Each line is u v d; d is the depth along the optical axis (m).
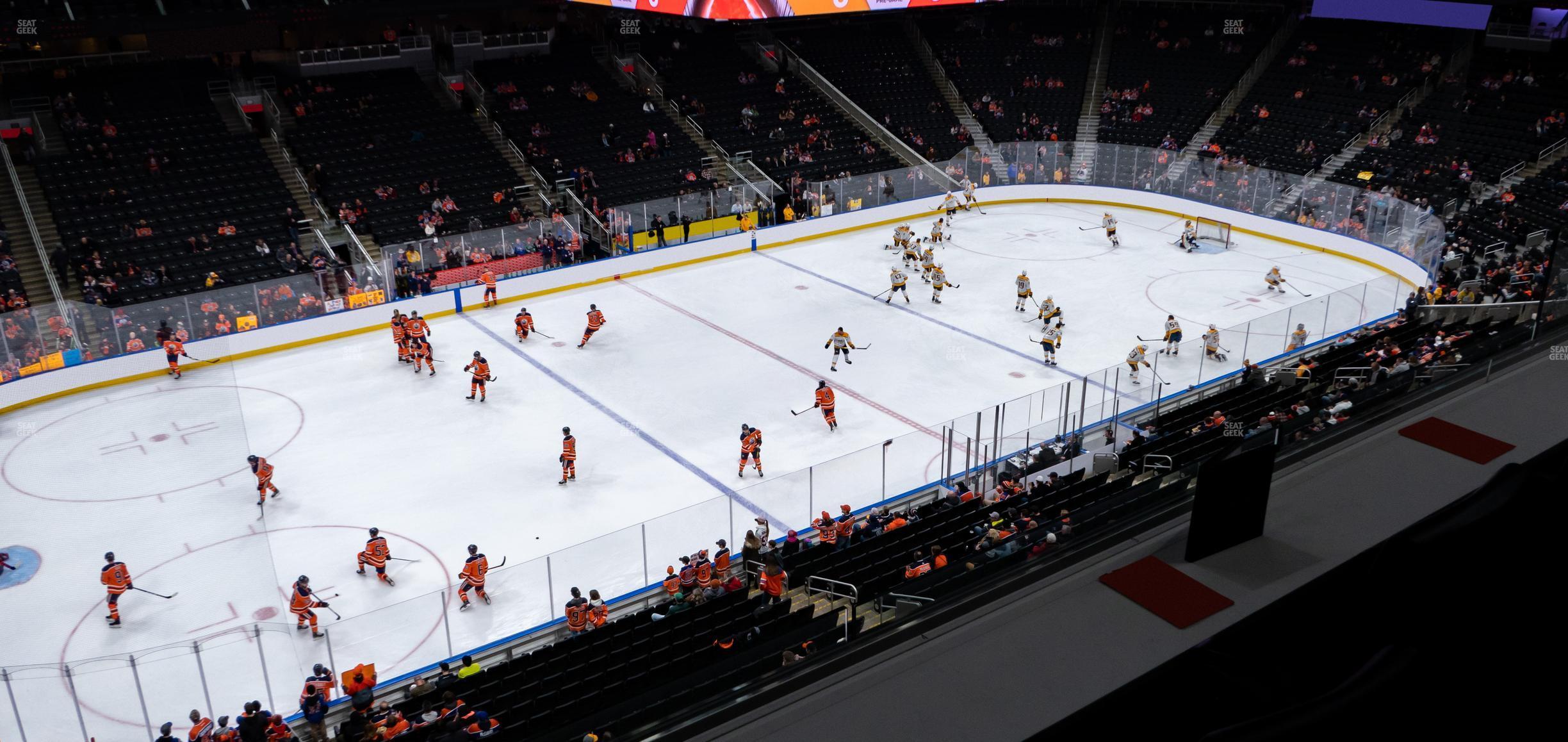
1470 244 31.22
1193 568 3.23
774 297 32.94
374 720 13.29
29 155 31.38
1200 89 46.38
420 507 20.17
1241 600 3.03
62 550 12.98
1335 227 36.19
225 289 27.44
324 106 37.19
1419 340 20.88
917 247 35.44
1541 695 1.70
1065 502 16.73
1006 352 28.03
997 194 44.28
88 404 14.87
